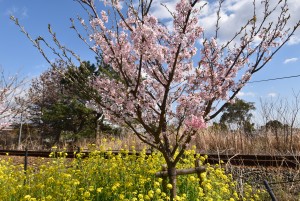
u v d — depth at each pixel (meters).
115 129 23.52
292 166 7.61
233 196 6.75
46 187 6.12
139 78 4.39
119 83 4.73
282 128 10.13
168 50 4.68
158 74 4.77
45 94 29.27
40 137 29.09
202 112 4.59
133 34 4.29
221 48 4.85
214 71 4.82
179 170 5.57
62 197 5.75
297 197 6.55
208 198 5.43
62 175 6.02
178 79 4.80
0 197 5.82
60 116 26.27
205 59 4.77
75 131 27.80
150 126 5.07
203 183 5.73
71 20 4.54
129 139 12.93
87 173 6.88
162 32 4.73
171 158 4.95
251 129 11.11
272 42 4.83
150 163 6.74
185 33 4.46
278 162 7.87
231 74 4.83
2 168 7.41
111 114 4.71
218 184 6.18
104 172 6.83
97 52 4.70
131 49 4.56
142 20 4.40
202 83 4.78
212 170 6.89
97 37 4.49
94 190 6.12
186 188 6.14
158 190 5.11
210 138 10.80
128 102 4.43
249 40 4.84
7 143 27.28
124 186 6.05
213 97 4.71
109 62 4.70
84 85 4.74
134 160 7.48
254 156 8.15
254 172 7.63
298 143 9.37
